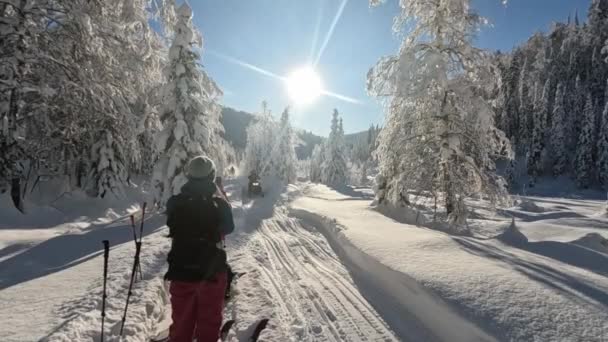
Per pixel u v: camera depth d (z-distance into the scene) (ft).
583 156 184.55
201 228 10.55
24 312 12.31
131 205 53.57
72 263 19.69
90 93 42.37
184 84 45.98
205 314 10.49
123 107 46.70
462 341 12.92
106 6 44.80
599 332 11.56
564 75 240.73
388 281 19.34
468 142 44.96
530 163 204.33
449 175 44.21
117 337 11.28
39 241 26.61
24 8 37.32
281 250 28.73
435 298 15.02
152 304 14.40
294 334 13.91
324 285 20.06
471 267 18.43
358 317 15.81
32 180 49.44
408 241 25.86
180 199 10.89
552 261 21.18
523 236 27.84
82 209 46.16
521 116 225.15
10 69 36.17
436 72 42.27
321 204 63.87
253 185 83.66
